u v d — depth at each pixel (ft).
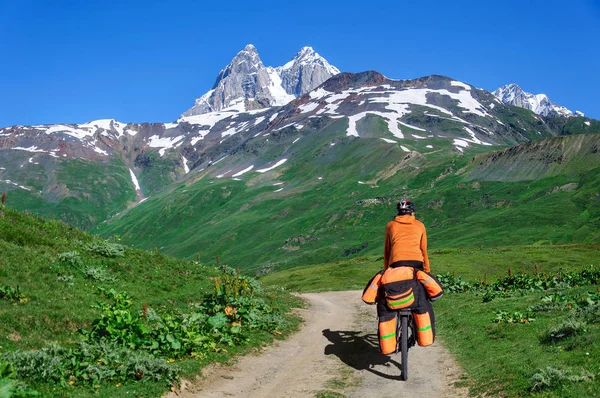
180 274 89.45
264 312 67.46
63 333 43.88
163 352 43.11
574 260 231.30
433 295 37.76
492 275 204.74
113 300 61.21
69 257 72.18
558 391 28.86
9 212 85.25
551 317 50.70
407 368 39.52
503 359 39.11
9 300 49.80
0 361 30.37
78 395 30.60
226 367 42.75
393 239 39.19
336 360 45.50
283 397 34.91
